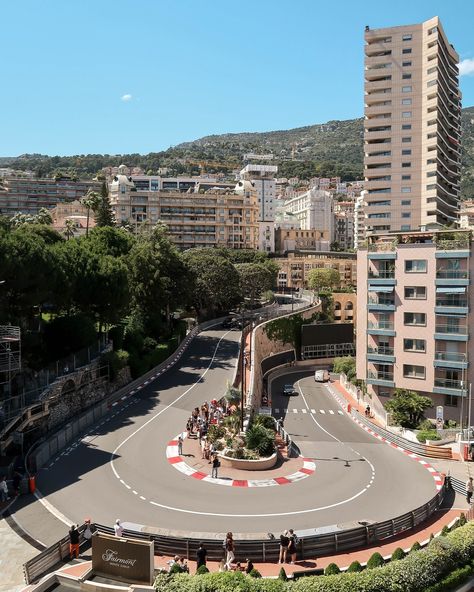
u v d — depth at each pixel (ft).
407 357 216.33
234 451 143.74
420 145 398.42
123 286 222.28
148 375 231.09
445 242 208.23
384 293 223.10
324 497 125.18
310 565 93.15
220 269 363.56
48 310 251.39
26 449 144.56
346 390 278.26
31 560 82.69
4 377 154.81
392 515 117.08
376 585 81.61
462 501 130.82
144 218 617.62
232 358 265.34
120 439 156.15
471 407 205.16
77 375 177.17
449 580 89.71
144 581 76.38
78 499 115.75
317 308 404.16
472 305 204.03
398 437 183.01
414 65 398.62
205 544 93.04
